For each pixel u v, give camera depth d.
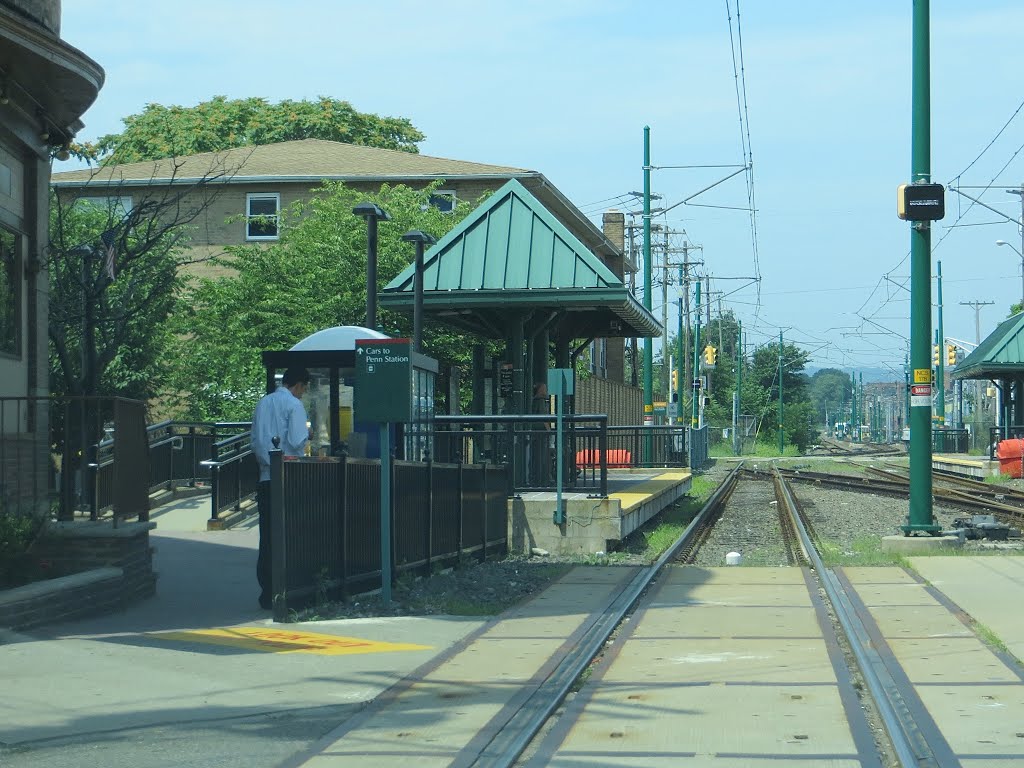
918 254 16.75
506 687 8.07
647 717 7.19
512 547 17.97
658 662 8.95
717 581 13.95
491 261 20.62
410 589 12.94
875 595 12.33
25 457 13.84
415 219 31.16
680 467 33.91
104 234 21.92
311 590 11.27
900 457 72.25
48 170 15.05
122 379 28.17
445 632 10.32
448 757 6.38
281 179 43.25
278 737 6.80
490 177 43.34
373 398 11.92
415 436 16.53
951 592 12.42
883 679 8.10
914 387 16.97
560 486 17.75
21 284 14.20
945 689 7.79
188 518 19.30
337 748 6.55
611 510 17.66
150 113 59.03
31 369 14.42
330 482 11.72
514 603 12.32
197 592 12.59
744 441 91.62
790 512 24.59
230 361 31.06
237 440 19.25
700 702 7.56
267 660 8.91
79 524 11.61
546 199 46.19
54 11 14.13
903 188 16.59
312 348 16.58
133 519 12.71
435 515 14.62
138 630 10.17
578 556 17.30
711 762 6.21
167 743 6.65
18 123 13.89
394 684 8.15
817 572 14.45
